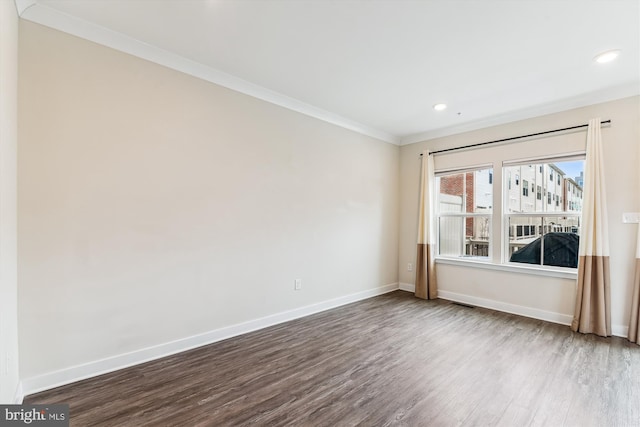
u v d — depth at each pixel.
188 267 2.78
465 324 3.50
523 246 3.96
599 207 3.22
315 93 3.41
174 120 2.70
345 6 2.02
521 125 3.92
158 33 2.35
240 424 1.78
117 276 2.40
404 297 4.71
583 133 3.43
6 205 1.67
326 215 4.04
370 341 3.00
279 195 3.51
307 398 2.05
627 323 3.11
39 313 2.08
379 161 4.83
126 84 2.44
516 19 2.12
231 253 3.08
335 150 4.15
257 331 3.24
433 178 4.79
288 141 3.59
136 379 2.25
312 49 2.55
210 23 2.22
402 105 3.72
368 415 1.87
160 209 2.62
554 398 2.05
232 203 3.09
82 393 2.06
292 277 3.64
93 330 2.29
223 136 3.02
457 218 4.61
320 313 3.89
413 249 5.04
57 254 2.15
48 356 2.11
